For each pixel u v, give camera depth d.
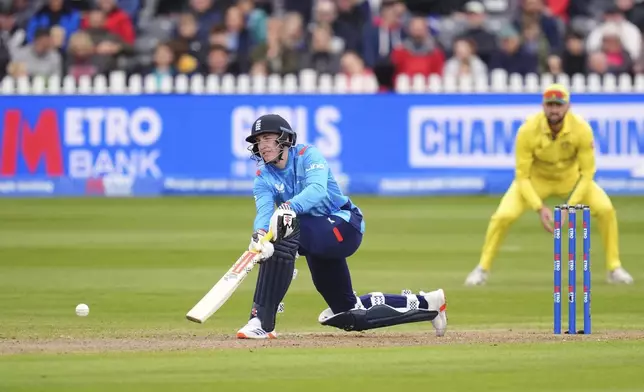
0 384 24.52
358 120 69.25
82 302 38.66
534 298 40.09
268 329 30.41
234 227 56.62
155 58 73.00
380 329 33.75
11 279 43.16
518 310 37.69
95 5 77.56
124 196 69.31
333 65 73.00
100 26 74.44
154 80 71.19
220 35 72.19
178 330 33.44
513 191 43.97
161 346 29.03
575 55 73.88
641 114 69.12
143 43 76.69
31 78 74.69
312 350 28.25
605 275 46.03
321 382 24.80
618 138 69.12
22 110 69.44
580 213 63.22
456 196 68.69
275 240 28.84
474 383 24.86
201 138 69.62
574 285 31.23
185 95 69.50
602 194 44.22
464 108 69.31
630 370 26.11
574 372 25.91
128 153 69.62
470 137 69.38
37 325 34.06
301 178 29.39
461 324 34.94
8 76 73.75
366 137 69.38
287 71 72.56
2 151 69.50
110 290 40.91
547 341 29.97
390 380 25.05
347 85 70.38
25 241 52.31
